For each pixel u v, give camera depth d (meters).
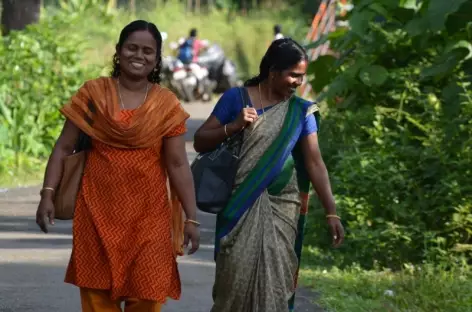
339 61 20.23
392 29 19.28
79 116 9.99
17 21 31.91
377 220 16.84
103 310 10.01
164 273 9.99
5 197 22.42
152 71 10.27
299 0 74.62
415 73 18.50
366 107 18.73
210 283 15.01
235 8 73.75
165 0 72.44
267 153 10.71
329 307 13.91
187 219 10.20
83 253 9.95
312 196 18.33
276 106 10.78
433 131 17.41
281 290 10.76
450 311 13.73
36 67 27.50
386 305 13.93
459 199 16.67
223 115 10.88
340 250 17.62
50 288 14.24
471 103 17.06
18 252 16.61
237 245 10.68
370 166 17.19
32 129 26.73
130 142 9.90
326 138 18.94
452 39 18.30
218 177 10.73
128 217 9.93
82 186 10.02
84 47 30.42
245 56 68.75
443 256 16.33
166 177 10.25
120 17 51.41
